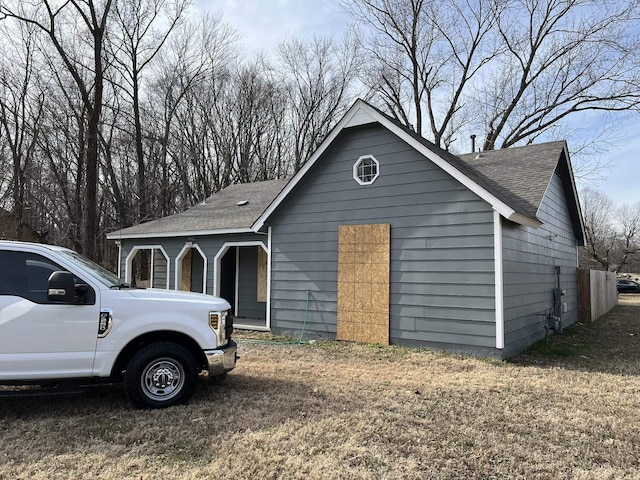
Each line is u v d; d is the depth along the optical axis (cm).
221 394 546
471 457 382
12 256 462
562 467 368
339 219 982
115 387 582
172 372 502
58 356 452
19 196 2227
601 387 614
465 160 1264
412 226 883
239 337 1016
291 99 3312
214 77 3064
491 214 790
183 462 365
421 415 485
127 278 1460
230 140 3175
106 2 1703
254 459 370
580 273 1466
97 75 1658
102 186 2595
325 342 939
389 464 366
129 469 351
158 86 2834
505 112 2531
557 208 1242
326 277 993
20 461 362
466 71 2623
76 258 527
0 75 2219
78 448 388
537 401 544
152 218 2600
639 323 1416
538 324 1009
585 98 2306
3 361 435
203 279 1357
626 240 5231
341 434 425
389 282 904
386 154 926
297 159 3312
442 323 834
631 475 357
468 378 648
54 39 1684
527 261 938
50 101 2298
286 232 1064
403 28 2608
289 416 472
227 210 1432
